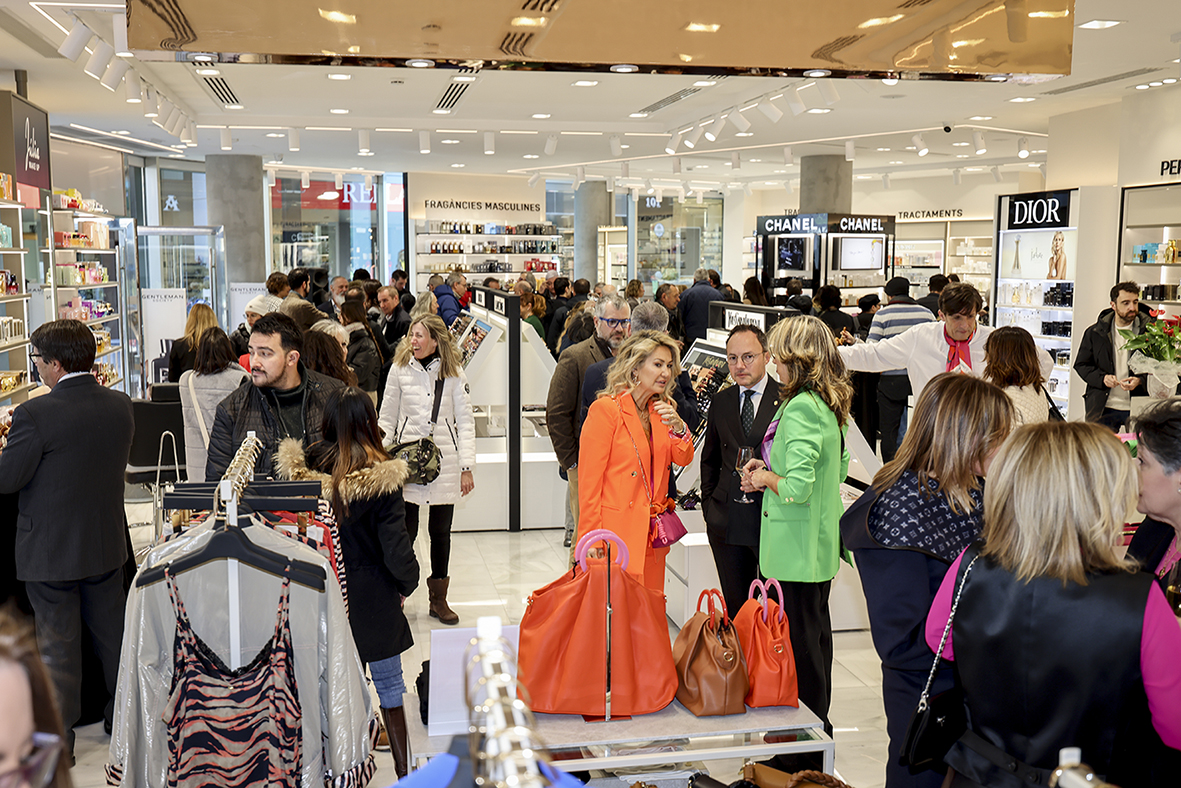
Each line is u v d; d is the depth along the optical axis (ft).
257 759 7.41
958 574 5.98
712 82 31.63
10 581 12.28
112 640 12.13
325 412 10.02
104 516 11.73
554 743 7.80
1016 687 5.62
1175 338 15.56
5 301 24.21
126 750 7.30
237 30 10.75
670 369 11.71
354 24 10.94
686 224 78.02
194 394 14.82
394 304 30.12
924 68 12.08
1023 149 42.34
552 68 11.83
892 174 64.54
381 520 10.10
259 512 8.41
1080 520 5.51
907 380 26.68
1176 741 5.46
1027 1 12.26
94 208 33.86
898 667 7.28
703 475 12.23
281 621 7.34
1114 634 5.37
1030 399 12.85
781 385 11.03
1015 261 36.32
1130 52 26.37
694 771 7.86
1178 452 6.61
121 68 24.47
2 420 17.62
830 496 10.67
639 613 8.29
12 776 2.93
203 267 48.62
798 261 51.31
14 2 20.66
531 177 57.11
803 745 8.00
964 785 5.80
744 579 11.66
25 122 25.54
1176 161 30.94
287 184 63.72
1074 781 3.78
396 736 10.58
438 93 34.42
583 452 11.54
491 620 3.80
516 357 21.56
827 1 11.91
